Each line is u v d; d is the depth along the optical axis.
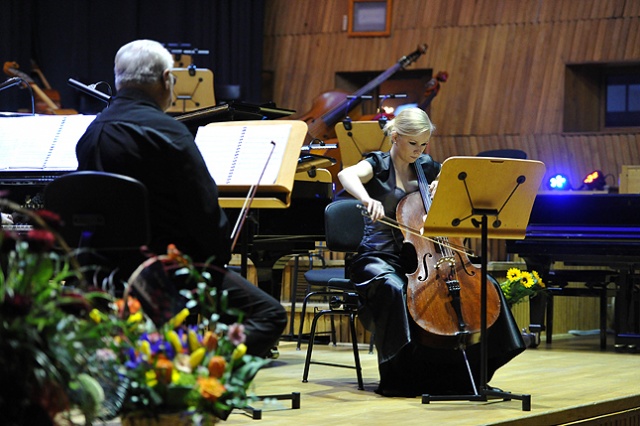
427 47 10.96
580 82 11.33
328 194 6.53
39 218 2.78
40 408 2.60
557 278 7.82
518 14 11.37
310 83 12.34
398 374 5.04
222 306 3.19
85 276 3.58
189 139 3.69
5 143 5.14
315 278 6.20
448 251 5.03
